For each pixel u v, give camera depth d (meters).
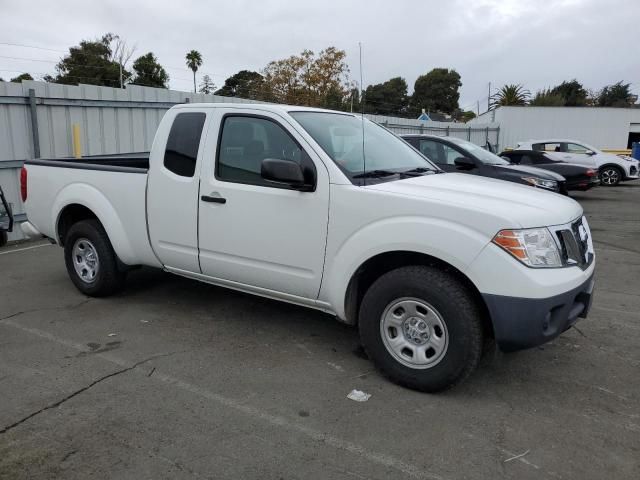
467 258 3.29
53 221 5.61
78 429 3.12
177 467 2.79
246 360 4.11
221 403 3.45
